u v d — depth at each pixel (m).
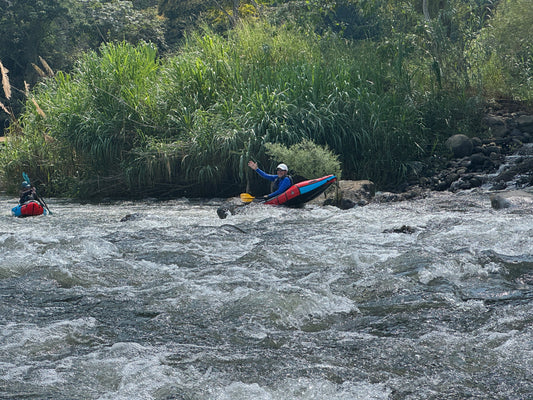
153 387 4.67
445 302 6.83
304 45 25.94
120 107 23.12
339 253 9.38
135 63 24.34
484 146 22.64
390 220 12.54
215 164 21.38
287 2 31.12
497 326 5.91
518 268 8.23
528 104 25.45
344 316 6.60
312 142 18.64
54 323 6.40
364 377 4.80
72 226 13.55
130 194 22.64
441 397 4.38
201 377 4.88
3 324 6.43
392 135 21.89
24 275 8.67
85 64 24.67
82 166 24.05
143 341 5.86
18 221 14.74
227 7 46.97
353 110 22.09
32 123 25.97
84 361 5.27
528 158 21.12
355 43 28.61
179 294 7.43
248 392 4.55
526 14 27.14
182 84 23.41
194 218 14.55
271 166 20.44
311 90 22.25
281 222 12.95
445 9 29.83
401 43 25.64
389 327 6.11
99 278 8.38
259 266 8.78
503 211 13.35
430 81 25.70
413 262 8.42
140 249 10.30
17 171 25.14
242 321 6.38
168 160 21.16
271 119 21.42
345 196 17.28
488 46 27.58
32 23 49.34
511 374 4.75
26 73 49.31
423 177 21.42
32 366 5.18
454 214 13.13
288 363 5.14
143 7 62.41
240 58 24.72
